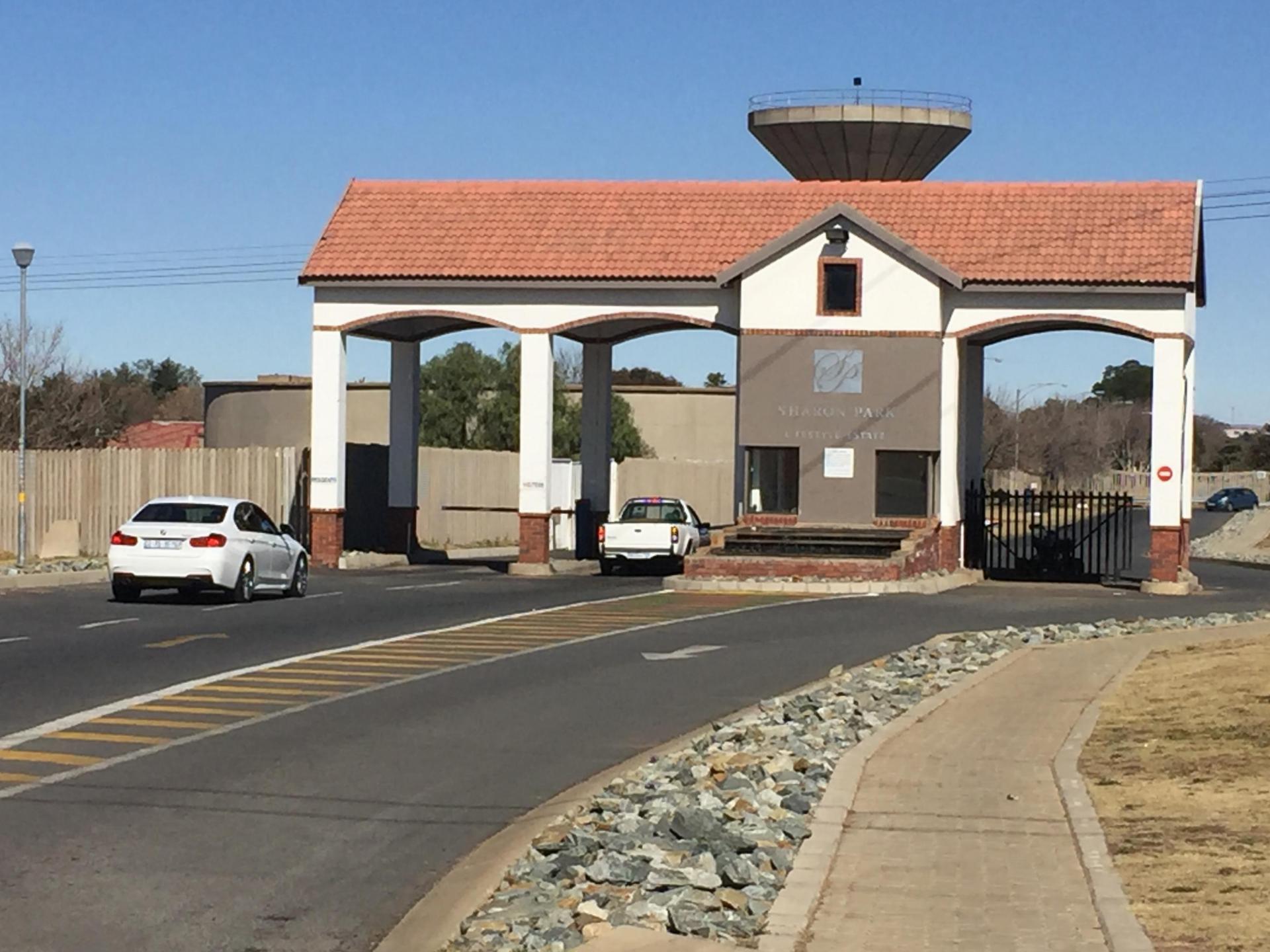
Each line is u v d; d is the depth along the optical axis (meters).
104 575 33.75
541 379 39.91
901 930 8.01
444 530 51.62
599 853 9.69
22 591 29.81
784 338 38.94
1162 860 9.30
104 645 20.55
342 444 40.50
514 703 16.66
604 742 14.43
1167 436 37.38
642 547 39.31
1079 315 37.94
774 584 33.47
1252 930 7.81
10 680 17.17
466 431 68.50
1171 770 12.09
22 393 36.12
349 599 29.28
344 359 40.56
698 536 42.00
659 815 10.84
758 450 39.56
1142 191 40.16
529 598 30.62
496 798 11.85
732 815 10.75
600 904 8.49
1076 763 12.66
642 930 7.95
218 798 11.52
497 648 21.52
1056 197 40.34
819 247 38.78
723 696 17.44
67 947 7.89
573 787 12.35
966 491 41.47
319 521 40.28
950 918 8.23
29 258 36.34
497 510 55.44
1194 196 39.84
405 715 15.58
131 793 11.55
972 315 38.56
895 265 38.53
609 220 41.12
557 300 39.91
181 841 10.21
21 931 8.13
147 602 27.31
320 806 11.40
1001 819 10.62
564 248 40.28
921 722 15.03
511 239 40.69
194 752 13.25
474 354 69.62
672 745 14.22
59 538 41.88
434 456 50.81
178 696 16.28
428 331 43.88
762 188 41.78
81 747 13.32
